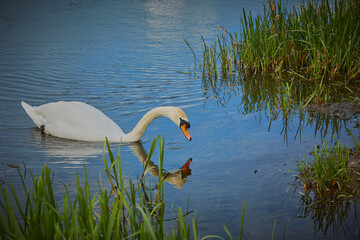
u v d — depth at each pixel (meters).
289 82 11.21
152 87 10.98
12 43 14.44
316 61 11.09
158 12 18.78
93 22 17.23
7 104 9.88
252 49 12.23
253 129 8.41
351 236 5.23
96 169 6.96
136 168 7.05
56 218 4.62
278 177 6.57
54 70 12.02
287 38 12.16
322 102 9.62
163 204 4.77
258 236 5.22
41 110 8.91
